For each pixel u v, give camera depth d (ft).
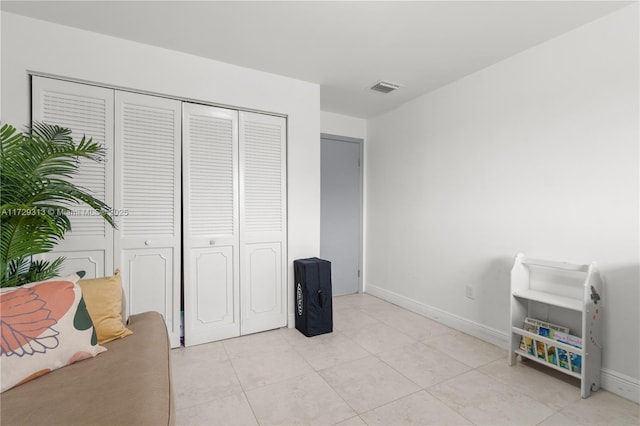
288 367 6.88
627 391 5.74
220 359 7.23
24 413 3.04
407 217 11.05
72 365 4.01
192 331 7.96
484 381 6.34
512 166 7.70
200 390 5.98
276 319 9.08
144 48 7.21
